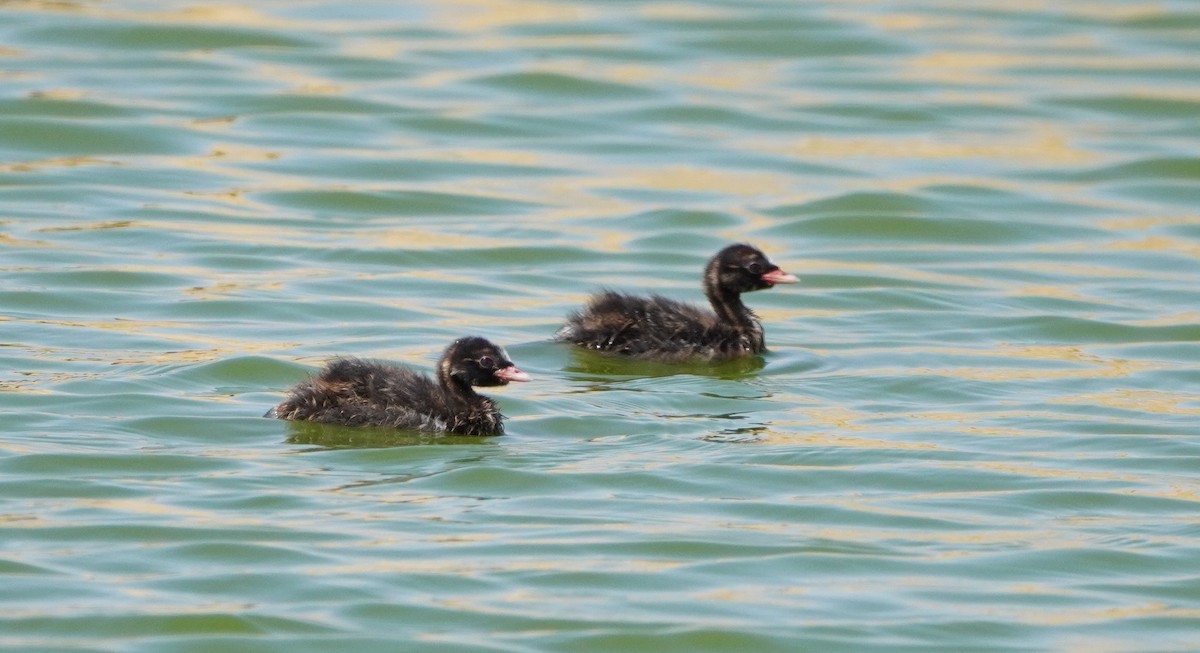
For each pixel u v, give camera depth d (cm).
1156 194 2680
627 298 1925
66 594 1162
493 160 2731
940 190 2648
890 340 1983
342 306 2012
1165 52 3397
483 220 2458
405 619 1141
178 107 2859
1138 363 1891
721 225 2481
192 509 1317
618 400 1684
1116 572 1266
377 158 2695
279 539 1262
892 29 3509
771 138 2895
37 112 2777
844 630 1153
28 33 3166
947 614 1182
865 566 1262
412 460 1458
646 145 2841
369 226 2408
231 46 3216
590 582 1211
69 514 1297
